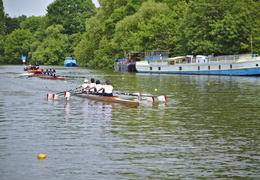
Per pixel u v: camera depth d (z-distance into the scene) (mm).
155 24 90312
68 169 13961
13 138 18312
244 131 19906
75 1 177500
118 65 96750
